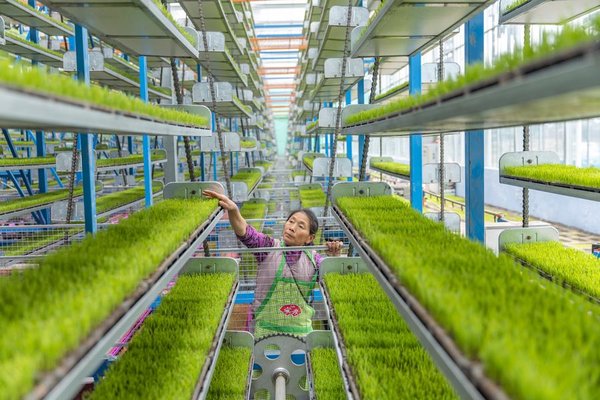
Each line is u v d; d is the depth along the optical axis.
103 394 1.46
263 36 14.40
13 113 0.71
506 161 2.85
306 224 3.04
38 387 0.78
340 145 14.61
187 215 2.09
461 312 0.94
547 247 2.56
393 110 1.66
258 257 3.01
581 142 7.93
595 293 1.82
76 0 1.90
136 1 1.91
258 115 11.54
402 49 3.14
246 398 2.11
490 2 2.17
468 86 1.02
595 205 7.33
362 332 1.91
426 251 1.50
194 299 2.27
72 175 3.70
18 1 4.38
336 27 4.72
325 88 7.02
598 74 0.62
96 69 4.43
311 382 2.25
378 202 2.52
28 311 1.01
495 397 0.73
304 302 2.96
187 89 7.57
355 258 2.75
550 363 0.78
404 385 1.49
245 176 6.95
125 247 1.52
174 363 1.63
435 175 4.57
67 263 1.37
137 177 8.62
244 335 2.54
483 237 2.79
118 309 1.11
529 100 0.78
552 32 0.96
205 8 4.88
